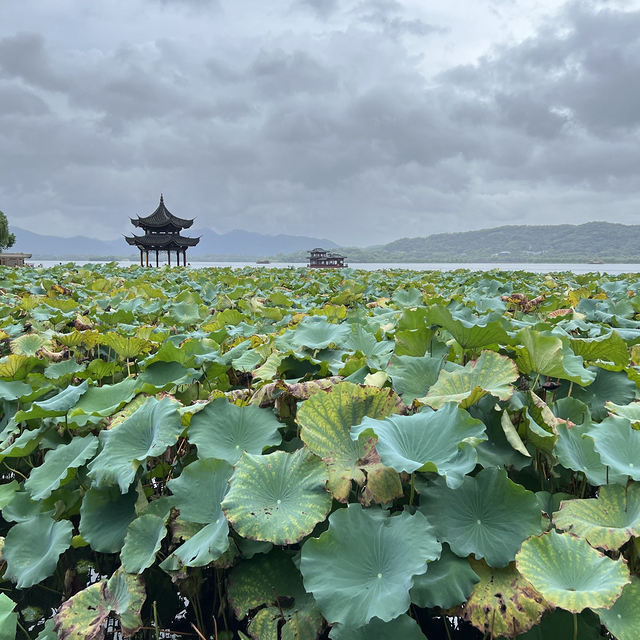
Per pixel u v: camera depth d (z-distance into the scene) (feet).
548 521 6.26
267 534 5.82
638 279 44.21
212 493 6.93
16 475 10.96
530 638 5.57
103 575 8.42
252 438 7.91
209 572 7.63
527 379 9.90
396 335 10.85
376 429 6.39
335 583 5.38
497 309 20.40
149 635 7.11
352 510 6.10
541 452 7.70
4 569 7.95
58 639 6.06
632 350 12.03
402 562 5.40
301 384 8.64
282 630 5.83
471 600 5.65
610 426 7.23
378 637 5.16
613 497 6.33
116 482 7.12
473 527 6.11
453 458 6.25
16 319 21.18
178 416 7.67
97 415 9.30
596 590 4.79
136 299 24.03
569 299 23.88
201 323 20.40
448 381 8.46
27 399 10.67
